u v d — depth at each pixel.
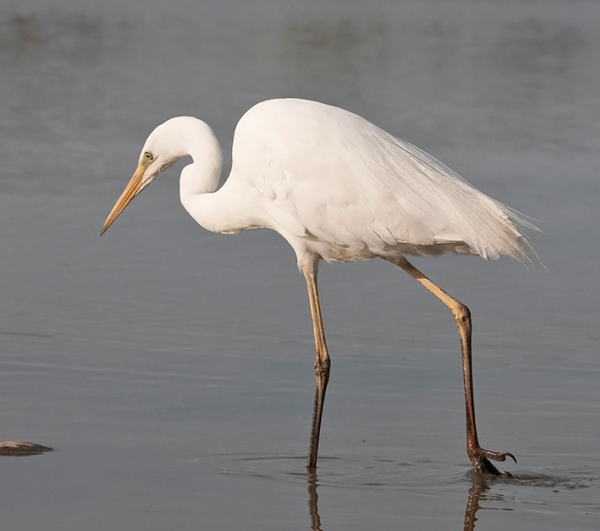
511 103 30.61
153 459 9.76
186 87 31.17
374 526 8.45
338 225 10.49
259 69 35.06
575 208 20.05
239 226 11.41
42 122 25.91
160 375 11.96
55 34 41.00
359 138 10.46
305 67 35.91
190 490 9.09
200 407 11.12
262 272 16.27
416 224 10.32
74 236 17.62
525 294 15.49
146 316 13.98
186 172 11.58
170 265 16.38
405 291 15.57
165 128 11.66
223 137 24.67
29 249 16.81
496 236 10.25
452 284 15.92
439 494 9.23
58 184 20.70
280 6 55.91
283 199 10.61
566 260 17.12
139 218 18.92
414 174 10.38
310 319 14.16
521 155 24.33
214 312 14.27
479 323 14.16
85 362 12.26
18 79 31.28
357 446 10.33
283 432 10.60
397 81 33.69
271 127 10.62
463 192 10.38
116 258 16.59
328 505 8.89
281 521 8.50
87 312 14.05
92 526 8.23
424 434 10.66
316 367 10.43
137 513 8.54
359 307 14.74
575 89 33.22
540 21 52.59
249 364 12.45
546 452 10.21
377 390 11.83
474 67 37.12
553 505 9.02
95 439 10.16
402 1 61.12
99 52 37.34
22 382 11.57
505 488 9.38
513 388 11.88
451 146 25.00
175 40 41.47
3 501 8.66
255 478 9.46
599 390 11.83
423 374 12.33
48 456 9.70
